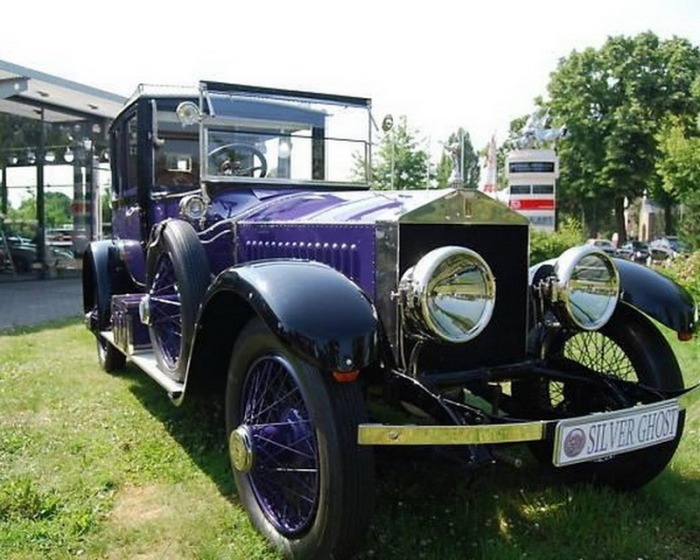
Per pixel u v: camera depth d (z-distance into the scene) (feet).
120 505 9.82
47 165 45.09
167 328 12.58
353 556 7.86
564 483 10.66
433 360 9.32
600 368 11.30
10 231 43.27
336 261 9.81
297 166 14.24
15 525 9.05
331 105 14.52
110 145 18.28
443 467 10.84
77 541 8.74
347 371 7.42
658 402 9.06
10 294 37.09
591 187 117.19
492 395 9.93
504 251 9.67
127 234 16.79
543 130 64.28
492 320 9.66
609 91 117.91
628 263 10.87
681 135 81.92
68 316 28.27
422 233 8.96
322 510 7.56
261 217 11.82
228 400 9.46
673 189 86.63
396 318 8.80
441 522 9.24
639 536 8.97
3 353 20.03
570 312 9.59
